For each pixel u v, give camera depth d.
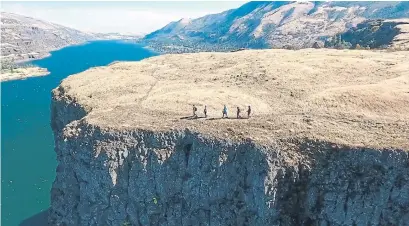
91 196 73.62
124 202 71.56
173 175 69.25
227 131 68.88
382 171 57.59
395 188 56.69
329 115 73.25
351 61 107.00
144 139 71.44
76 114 92.12
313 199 60.44
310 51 132.50
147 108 83.94
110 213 72.25
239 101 83.75
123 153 71.25
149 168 70.06
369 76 94.50
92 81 107.69
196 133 69.44
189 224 68.25
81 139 75.44
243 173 64.12
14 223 87.31
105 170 70.75
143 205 70.69
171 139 70.38
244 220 63.88
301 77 96.56
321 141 62.62
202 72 114.62
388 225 57.03
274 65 107.75
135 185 70.69
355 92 80.31
